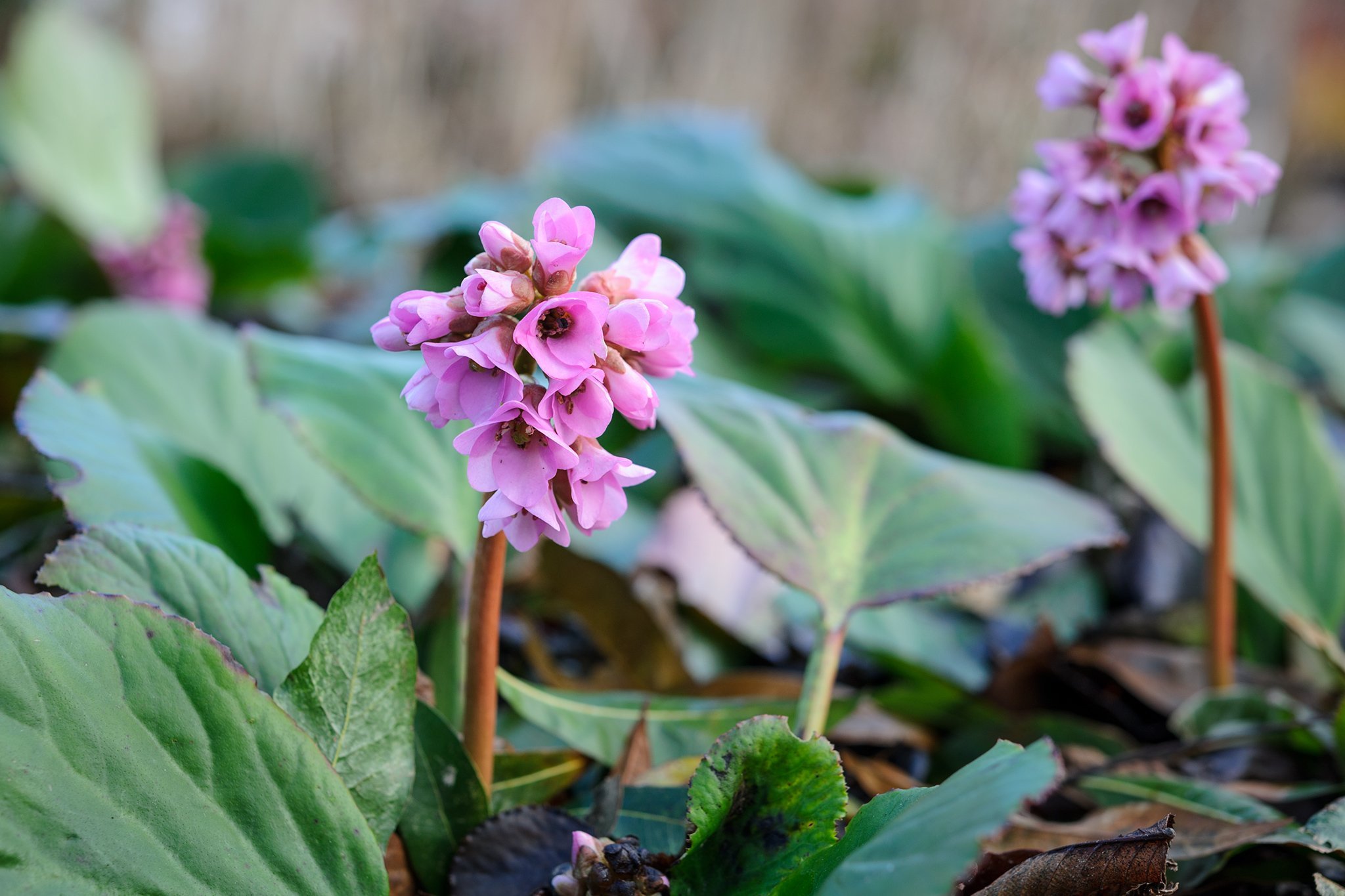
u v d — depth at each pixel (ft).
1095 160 2.20
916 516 2.20
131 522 2.05
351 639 1.94
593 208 3.29
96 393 2.23
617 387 1.90
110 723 1.87
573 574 2.31
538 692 2.12
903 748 2.31
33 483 2.61
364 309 3.60
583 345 1.89
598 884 1.92
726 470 2.17
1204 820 2.10
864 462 2.24
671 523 2.62
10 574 2.52
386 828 1.95
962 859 1.73
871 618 2.51
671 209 3.27
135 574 1.97
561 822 2.01
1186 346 2.89
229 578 2.00
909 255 3.14
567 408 1.90
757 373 3.08
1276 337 3.49
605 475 1.91
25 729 1.84
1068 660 2.43
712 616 2.51
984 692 2.42
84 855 1.84
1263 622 2.57
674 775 2.06
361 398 2.21
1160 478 2.41
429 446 2.21
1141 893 1.93
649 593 2.52
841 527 2.18
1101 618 2.69
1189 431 2.48
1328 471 2.45
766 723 1.94
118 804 1.86
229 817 1.89
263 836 1.89
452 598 2.19
